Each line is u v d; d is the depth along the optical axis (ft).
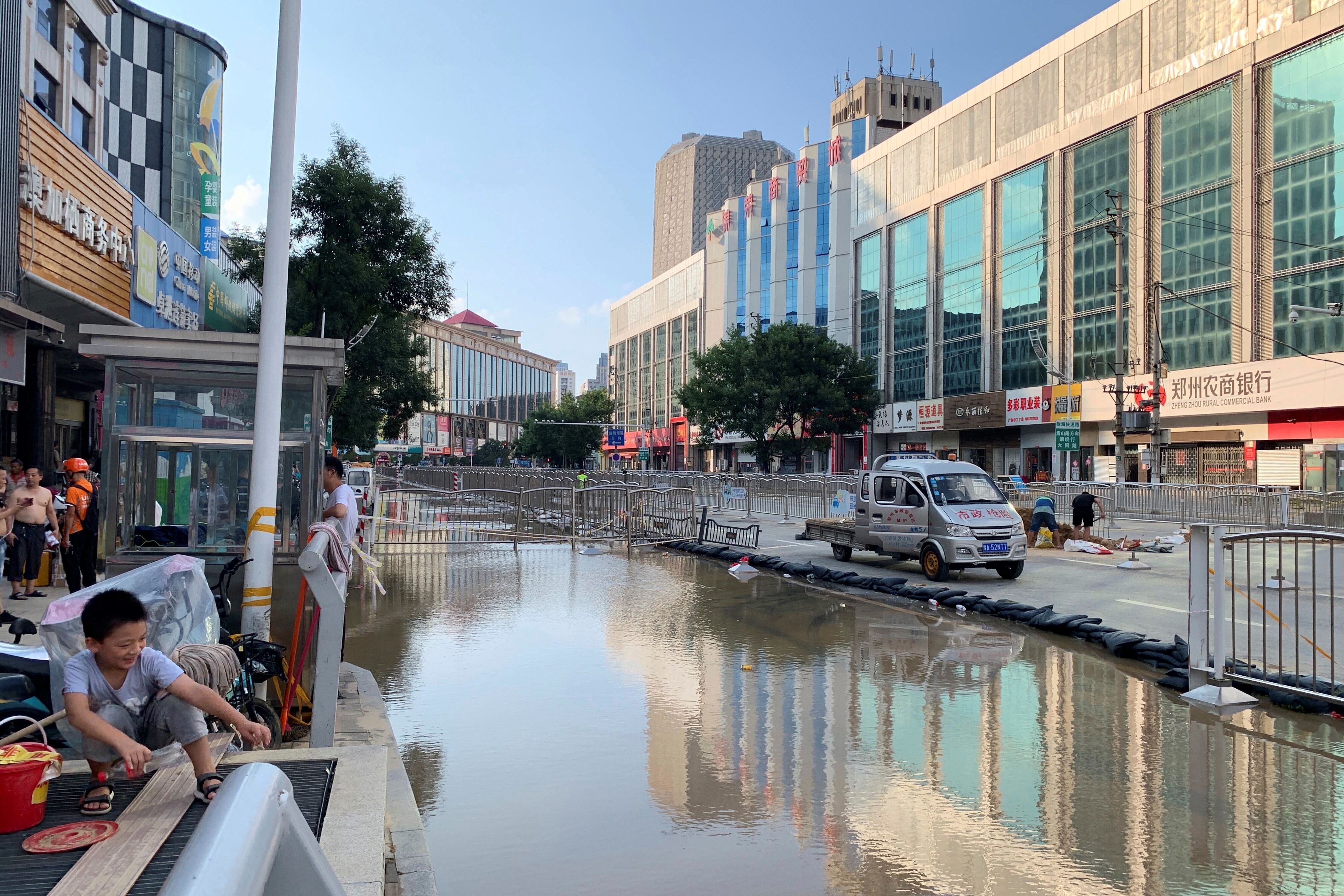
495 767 18.31
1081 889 13.02
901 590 42.06
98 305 53.36
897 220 197.98
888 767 18.42
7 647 15.02
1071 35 147.74
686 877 13.39
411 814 14.96
